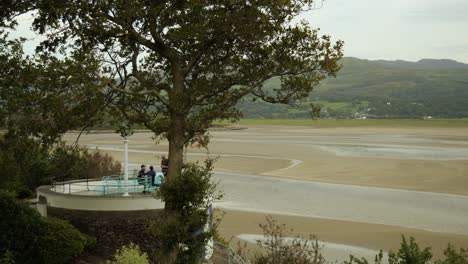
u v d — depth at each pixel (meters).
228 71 19.64
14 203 18.53
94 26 17.98
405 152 76.50
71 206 24.03
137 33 18.95
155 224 15.45
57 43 19.03
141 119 19.31
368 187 46.06
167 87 19.92
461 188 44.97
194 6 17.55
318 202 39.75
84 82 16.03
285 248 17.23
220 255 22.91
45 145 17.14
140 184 25.80
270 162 64.88
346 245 28.14
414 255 12.95
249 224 32.62
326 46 18.66
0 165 18.58
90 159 38.72
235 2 17.86
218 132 138.38
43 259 18.56
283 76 19.48
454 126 175.62
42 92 16.16
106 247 21.77
